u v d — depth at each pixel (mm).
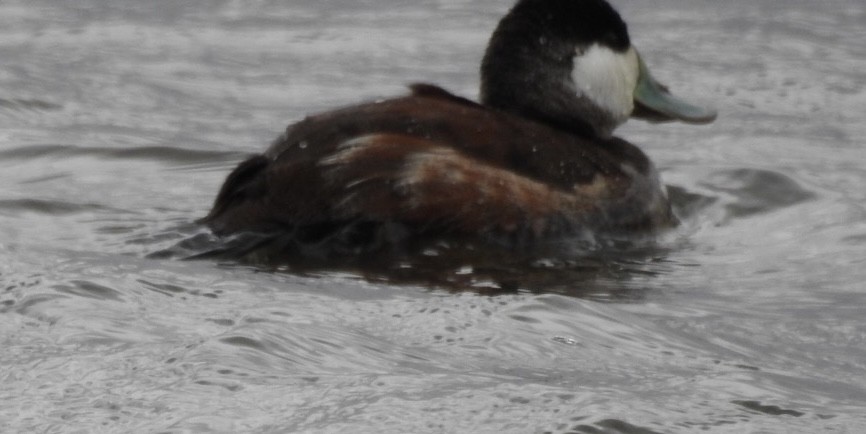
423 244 10117
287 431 6195
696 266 10422
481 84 11602
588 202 10695
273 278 9109
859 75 19250
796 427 6598
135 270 8844
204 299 8281
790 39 21250
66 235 10359
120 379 6680
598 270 10102
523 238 10328
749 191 12984
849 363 7949
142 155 13844
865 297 9586
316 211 9969
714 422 6590
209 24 22422
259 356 7074
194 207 11828
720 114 17188
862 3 23938
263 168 10234
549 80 11477
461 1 24516
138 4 23938
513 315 8227
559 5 11523
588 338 7965
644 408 6668
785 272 10305
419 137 10227
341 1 24500
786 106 17641
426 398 6637
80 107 16641
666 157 14883
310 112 17141
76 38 21188
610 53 11805
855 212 12312
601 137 11750
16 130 14914
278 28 22250
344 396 6617
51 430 6121
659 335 8219
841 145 15672
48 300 7863
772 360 7895
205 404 6430
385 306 8391
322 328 7668
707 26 22172
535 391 6801
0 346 7105
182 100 17578
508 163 10398
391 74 19328
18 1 23938
